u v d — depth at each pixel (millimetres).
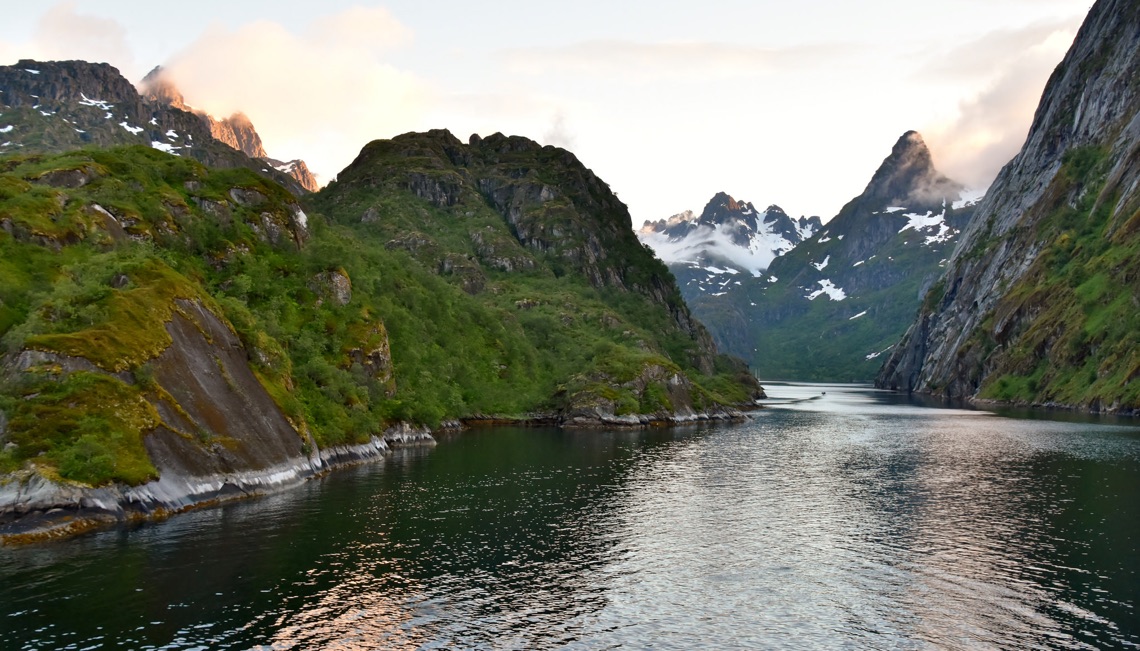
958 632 38750
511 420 144625
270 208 106812
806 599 43344
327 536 53844
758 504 69062
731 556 51781
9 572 43156
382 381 106875
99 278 67688
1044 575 47844
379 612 40031
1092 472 88562
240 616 38594
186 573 44375
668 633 38219
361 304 112000
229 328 77000
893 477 84750
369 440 94125
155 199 89875
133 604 39406
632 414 149875
